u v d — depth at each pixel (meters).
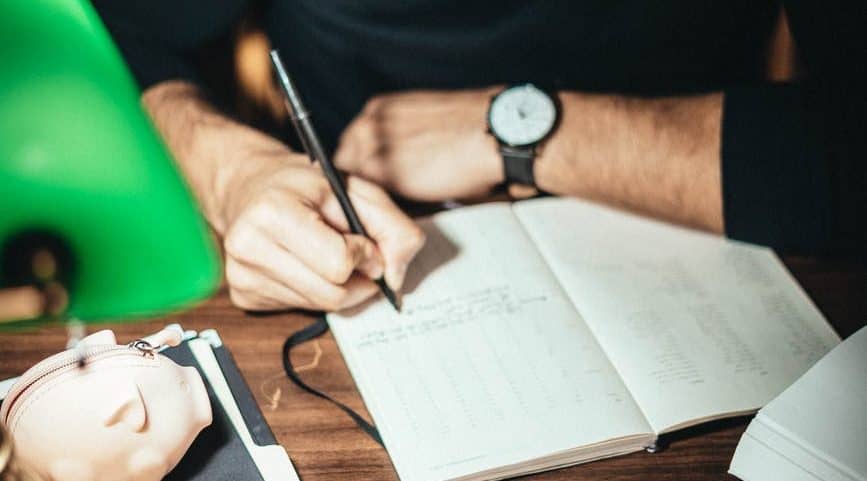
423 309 0.83
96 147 0.46
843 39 1.04
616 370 0.78
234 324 0.82
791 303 0.88
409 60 1.28
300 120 0.81
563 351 0.79
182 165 0.99
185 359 0.75
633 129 1.00
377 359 0.77
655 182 0.98
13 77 0.46
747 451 0.69
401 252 0.84
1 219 0.43
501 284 0.86
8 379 0.73
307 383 0.77
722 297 0.88
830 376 0.71
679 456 0.72
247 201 0.85
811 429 0.66
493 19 1.24
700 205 0.96
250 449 0.68
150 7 1.19
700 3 1.24
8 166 0.43
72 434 0.55
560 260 0.91
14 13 0.47
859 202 0.92
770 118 0.96
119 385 0.57
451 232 0.92
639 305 0.86
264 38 1.44
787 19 1.11
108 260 0.45
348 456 0.70
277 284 0.80
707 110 1.00
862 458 0.64
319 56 1.33
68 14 0.49
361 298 0.82
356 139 1.08
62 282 0.44
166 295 0.46
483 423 0.71
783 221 0.94
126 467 0.57
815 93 0.98
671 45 1.27
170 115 1.07
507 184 1.05
